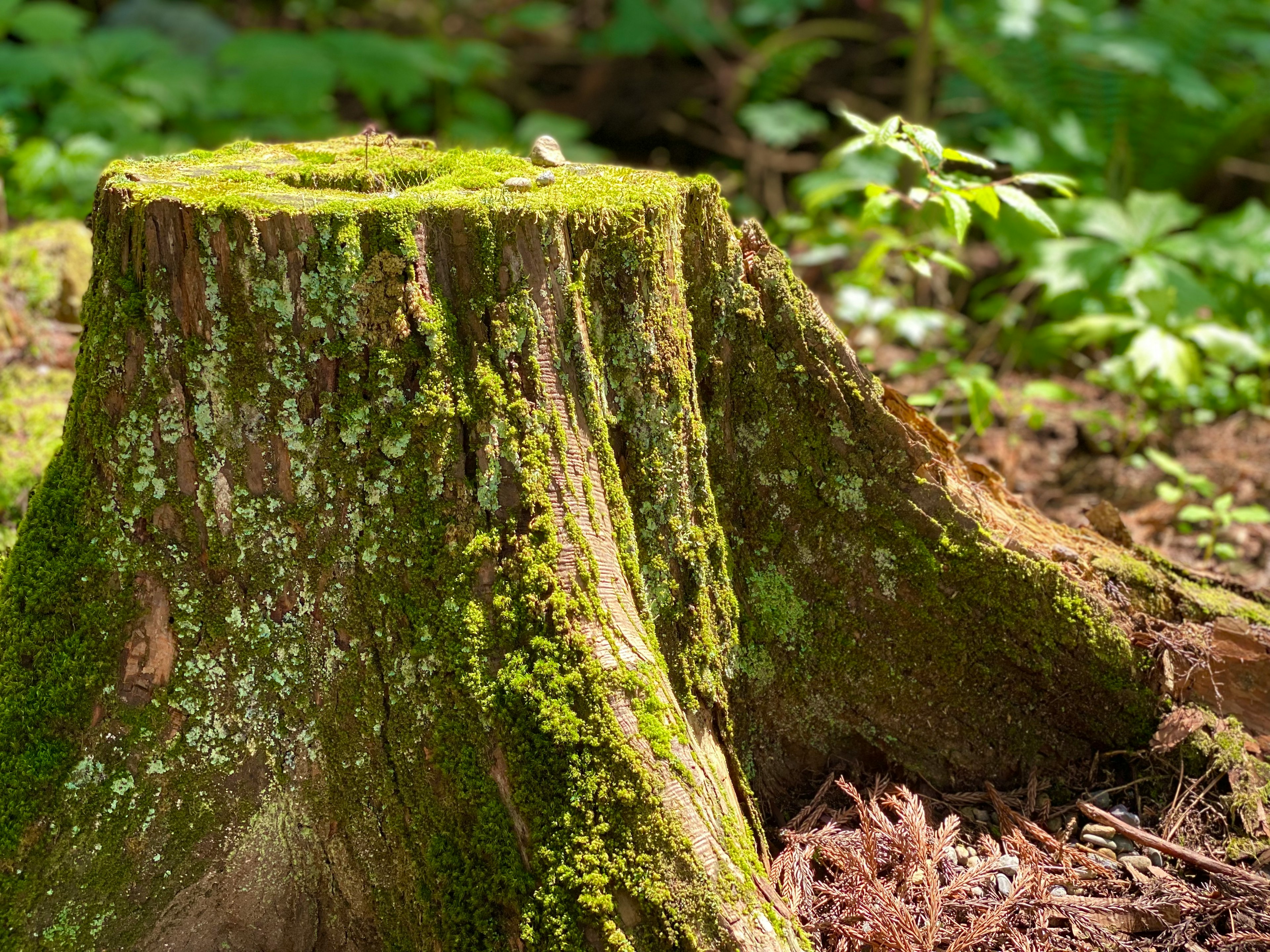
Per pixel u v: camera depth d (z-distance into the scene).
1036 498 3.04
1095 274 3.44
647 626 2.03
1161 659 2.21
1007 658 2.19
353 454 1.97
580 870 1.94
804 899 2.04
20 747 2.02
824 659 2.19
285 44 4.93
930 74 4.36
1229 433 3.26
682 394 2.06
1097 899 2.07
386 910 2.02
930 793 2.20
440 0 6.18
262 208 1.92
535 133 5.13
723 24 6.07
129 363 1.97
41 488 2.03
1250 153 5.23
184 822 2.02
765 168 5.45
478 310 1.96
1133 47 4.50
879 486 2.16
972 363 3.71
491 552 1.97
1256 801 2.16
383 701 2.00
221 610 2.00
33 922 2.00
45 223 3.21
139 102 4.60
